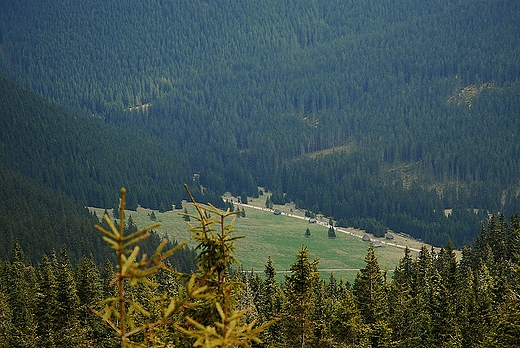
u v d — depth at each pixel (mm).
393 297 92062
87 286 92062
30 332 83250
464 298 90250
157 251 16359
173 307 18062
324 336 70562
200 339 17781
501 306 84625
